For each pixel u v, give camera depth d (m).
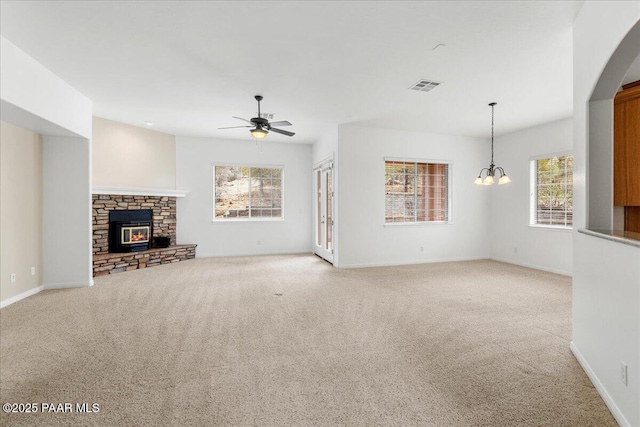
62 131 4.36
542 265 6.17
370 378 2.31
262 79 4.04
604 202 2.39
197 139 7.39
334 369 2.44
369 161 6.50
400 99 4.77
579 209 2.53
